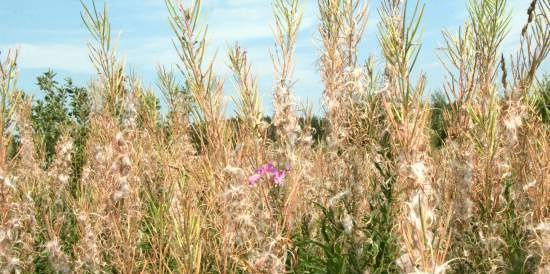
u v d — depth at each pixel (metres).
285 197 3.12
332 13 4.32
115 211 3.29
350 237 3.34
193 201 3.05
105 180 3.57
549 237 2.52
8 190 3.03
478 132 3.12
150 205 3.93
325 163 4.19
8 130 3.00
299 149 3.80
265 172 3.10
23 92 5.65
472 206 2.96
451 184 2.98
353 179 3.54
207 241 3.07
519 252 2.89
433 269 1.60
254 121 3.19
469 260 2.78
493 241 2.87
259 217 2.98
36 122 8.29
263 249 2.88
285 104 3.34
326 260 3.48
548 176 2.84
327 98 4.25
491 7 3.24
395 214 3.19
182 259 2.59
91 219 3.78
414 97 1.90
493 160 3.06
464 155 2.98
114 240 3.37
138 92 4.68
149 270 3.09
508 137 3.09
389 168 3.23
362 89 3.89
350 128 3.83
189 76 2.90
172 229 2.92
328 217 3.44
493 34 3.21
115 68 3.40
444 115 3.38
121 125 3.76
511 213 3.17
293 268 3.08
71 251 4.06
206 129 3.03
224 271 2.84
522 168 3.07
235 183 3.02
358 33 4.27
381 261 3.12
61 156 5.95
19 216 3.33
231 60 3.18
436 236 1.76
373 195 3.45
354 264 3.21
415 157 1.86
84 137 7.19
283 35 3.36
